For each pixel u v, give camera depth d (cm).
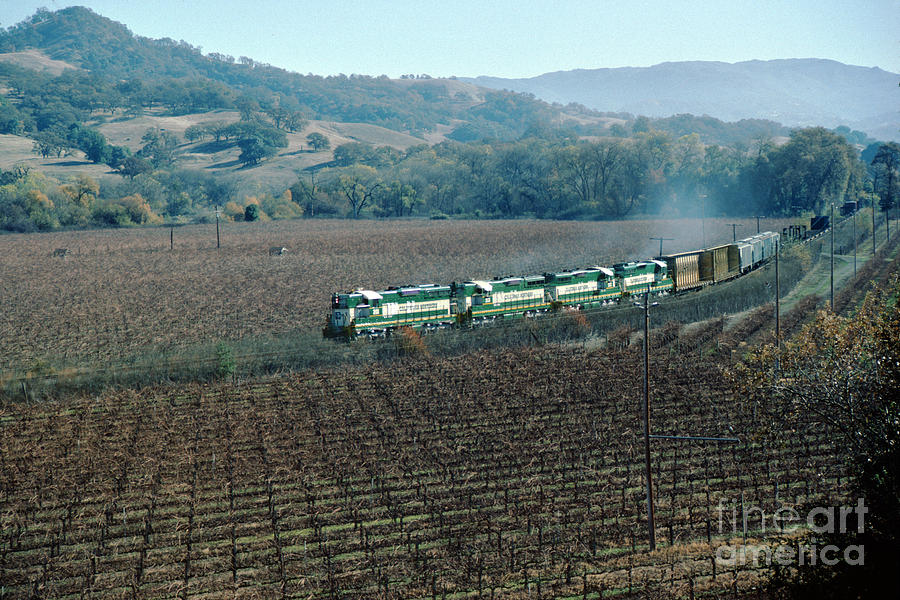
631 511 3738
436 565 3303
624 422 4762
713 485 4012
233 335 6925
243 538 3522
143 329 7231
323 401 5106
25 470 4088
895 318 3638
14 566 3278
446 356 6178
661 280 8594
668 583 3173
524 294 7412
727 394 5212
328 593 3123
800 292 9444
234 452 4319
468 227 18312
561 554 3412
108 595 3094
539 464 4216
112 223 18888
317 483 4006
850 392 3616
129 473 4091
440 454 4306
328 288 9506
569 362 5969
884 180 19812
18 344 6656
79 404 5091
